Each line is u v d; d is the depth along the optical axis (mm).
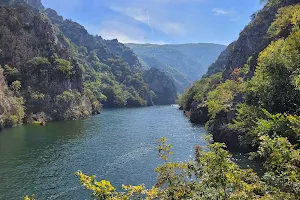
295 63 32438
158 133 64875
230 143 42531
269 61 35344
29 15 125938
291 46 34500
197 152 12398
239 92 59562
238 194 10859
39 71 113000
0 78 93125
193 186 12023
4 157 44156
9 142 56781
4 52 111312
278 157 12547
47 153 46750
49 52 125688
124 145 52250
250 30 105250
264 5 110688
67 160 42156
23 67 112500
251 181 12234
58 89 115312
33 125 87062
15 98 95625
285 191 11422
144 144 52688
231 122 46719
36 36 125250
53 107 106125
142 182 31688
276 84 33812
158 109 158000
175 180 12602
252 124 35812
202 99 97250
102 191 10594
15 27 117312
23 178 34031
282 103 32781
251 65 73875
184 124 81188
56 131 72312
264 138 13648
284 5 86688
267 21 95750
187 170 12734
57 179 33594
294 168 11852
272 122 19328
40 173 35938
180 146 48344
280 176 11961
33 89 108312
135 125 81312
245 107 39500
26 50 117688
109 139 58812
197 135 60188
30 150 49062
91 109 128125
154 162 39750
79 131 71562
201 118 83062
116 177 33750
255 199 11055
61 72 118125
